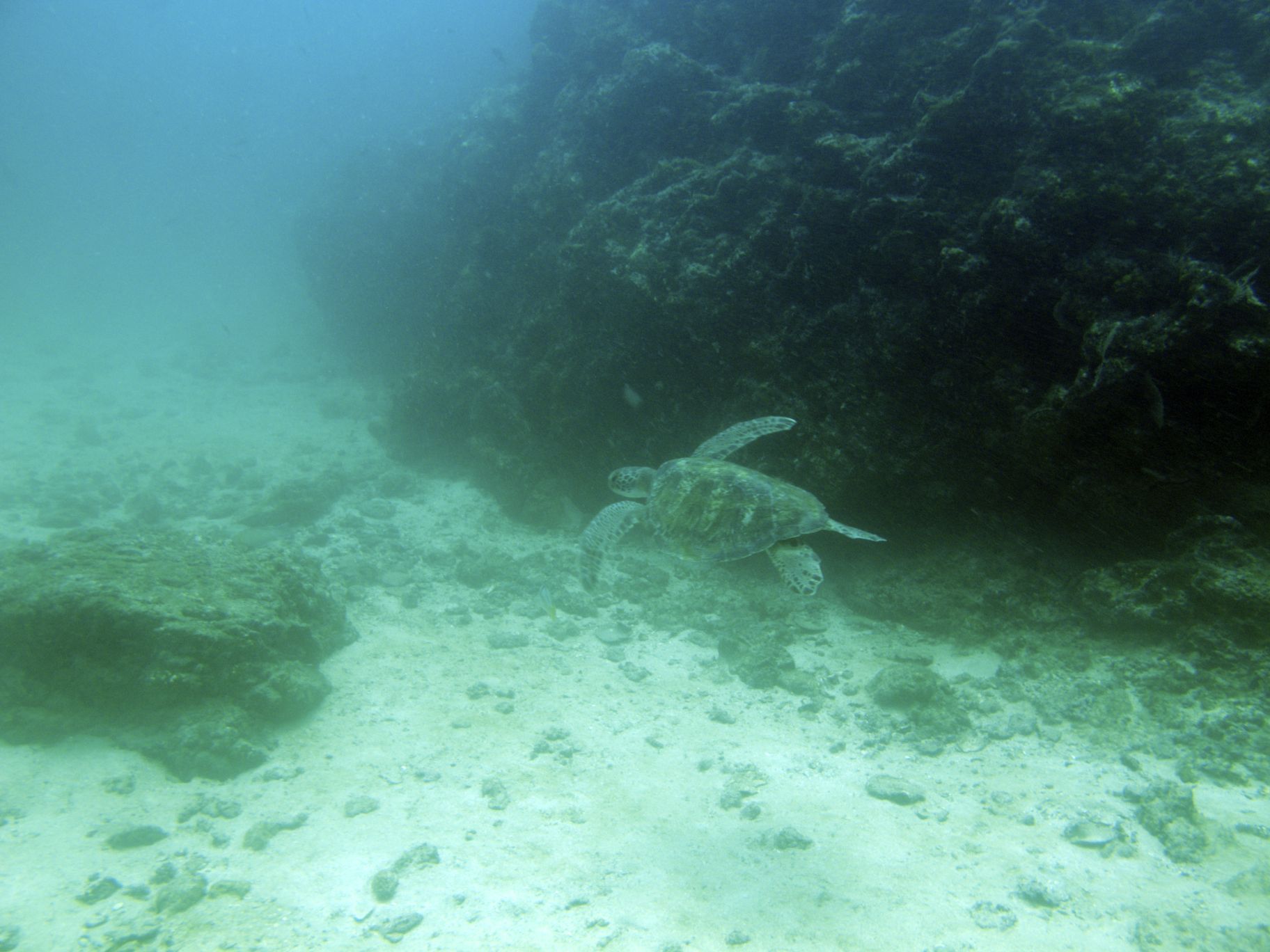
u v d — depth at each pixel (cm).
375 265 901
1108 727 282
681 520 271
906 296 348
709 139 467
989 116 334
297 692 313
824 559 412
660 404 441
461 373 619
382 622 396
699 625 391
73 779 275
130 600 301
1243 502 286
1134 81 308
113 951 220
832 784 279
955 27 389
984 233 323
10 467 639
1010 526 348
